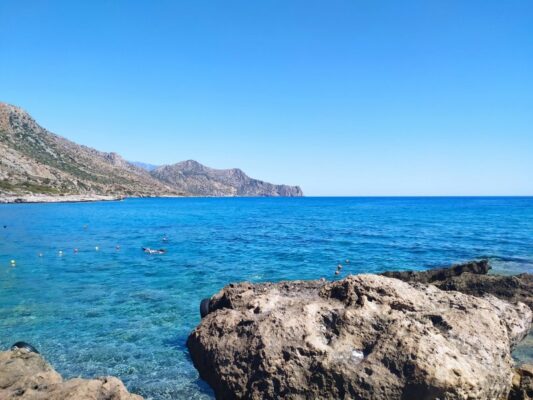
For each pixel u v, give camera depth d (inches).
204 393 421.4
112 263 1139.9
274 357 379.9
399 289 453.1
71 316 647.1
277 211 4515.3
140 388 428.5
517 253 1334.9
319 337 395.9
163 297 767.7
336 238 1776.6
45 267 1072.2
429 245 1531.7
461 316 410.6
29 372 382.0
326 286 484.4
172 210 4547.2
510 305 526.6
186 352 515.2
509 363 387.5
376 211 4325.8
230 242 1643.7
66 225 2325.3
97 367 471.8
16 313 660.1
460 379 328.8
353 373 352.5
